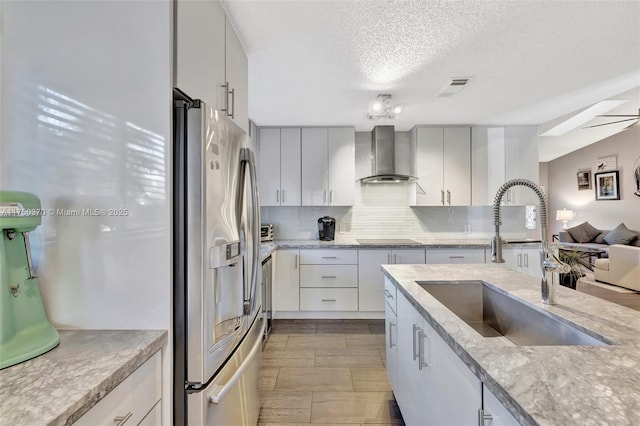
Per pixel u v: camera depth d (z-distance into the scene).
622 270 4.64
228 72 1.61
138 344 0.95
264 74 2.29
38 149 1.06
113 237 1.06
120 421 0.82
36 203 0.91
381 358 2.61
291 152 3.70
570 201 7.79
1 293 0.82
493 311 1.67
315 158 3.71
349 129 3.72
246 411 1.52
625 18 1.65
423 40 1.85
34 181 1.06
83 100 1.06
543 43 1.90
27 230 0.88
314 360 2.57
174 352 1.09
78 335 1.02
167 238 1.05
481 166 3.69
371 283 3.50
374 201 4.04
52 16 1.07
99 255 1.06
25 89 1.06
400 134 4.02
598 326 1.04
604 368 0.75
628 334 0.97
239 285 1.33
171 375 1.06
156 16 1.05
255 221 1.47
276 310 3.53
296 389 2.15
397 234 4.02
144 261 1.06
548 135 5.96
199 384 1.09
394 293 1.87
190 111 1.09
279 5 1.51
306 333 3.16
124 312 1.06
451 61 2.12
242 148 1.41
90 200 1.06
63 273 1.06
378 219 4.03
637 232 5.88
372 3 1.51
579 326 1.05
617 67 2.23
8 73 1.06
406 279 1.79
